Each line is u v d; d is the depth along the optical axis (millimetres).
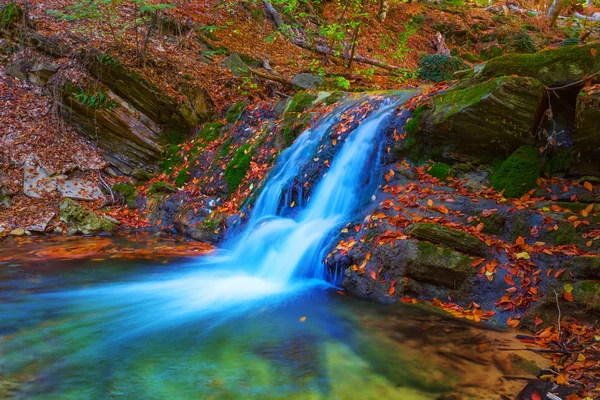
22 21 9266
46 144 8406
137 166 9297
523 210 4707
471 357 3355
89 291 4785
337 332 3836
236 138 8969
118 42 9648
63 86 8711
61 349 3426
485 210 4938
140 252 6371
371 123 6789
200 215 7547
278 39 13922
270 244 6012
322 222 6188
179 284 5172
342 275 5105
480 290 4297
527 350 3436
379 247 4887
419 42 17984
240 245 6504
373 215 5398
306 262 5465
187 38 11484
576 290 3703
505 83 5363
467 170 5871
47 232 7102
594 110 4770
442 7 20859
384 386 2955
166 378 3025
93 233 7289
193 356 3367
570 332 3555
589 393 2701
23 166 7926
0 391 2789
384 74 13477
